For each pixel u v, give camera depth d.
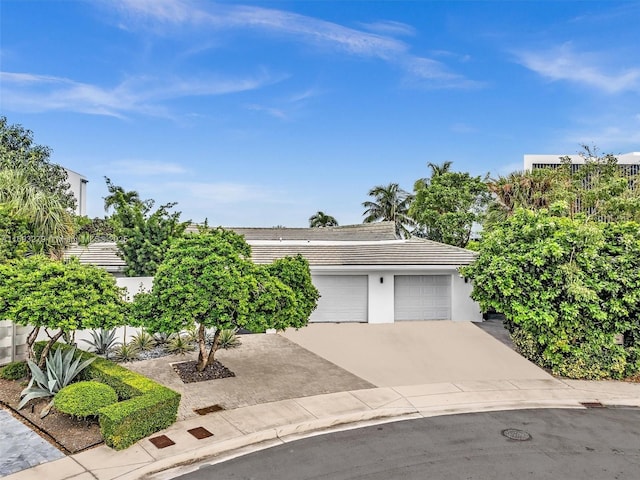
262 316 10.23
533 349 13.14
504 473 6.72
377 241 22.55
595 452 7.53
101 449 7.22
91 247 19.78
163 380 10.91
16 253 12.76
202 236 10.91
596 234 11.96
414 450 7.49
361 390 10.54
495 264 12.88
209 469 6.75
